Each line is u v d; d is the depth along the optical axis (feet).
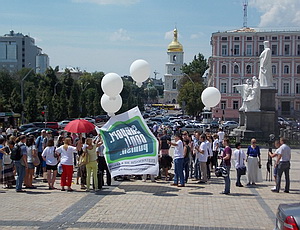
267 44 138.92
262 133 132.16
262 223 40.60
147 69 62.18
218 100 71.61
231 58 307.58
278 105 308.81
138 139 58.65
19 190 55.62
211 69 341.21
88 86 400.26
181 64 591.37
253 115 133.59
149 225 39.24
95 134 89.81
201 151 63.77
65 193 54.90
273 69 309.22
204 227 38.83
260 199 52.24
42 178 68.74
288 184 57.00
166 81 596.29
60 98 265.75
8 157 58.70
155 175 63.62
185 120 269.03
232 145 123.95
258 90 134.92
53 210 45.01
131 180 66.39
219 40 309.42
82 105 301.22
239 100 307.37
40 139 68.28
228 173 55.52
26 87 286.05
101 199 50.98
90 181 61.67
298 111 299.79
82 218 41.63
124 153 58.44
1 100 222.07
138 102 497.05
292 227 25.21
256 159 62.44
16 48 645.92
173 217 42.37
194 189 58.75
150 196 53.26
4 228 37.99
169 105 570.05
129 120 59.57
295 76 306.76
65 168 56.13
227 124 222.89
